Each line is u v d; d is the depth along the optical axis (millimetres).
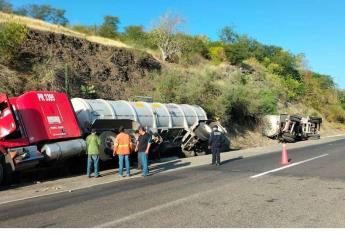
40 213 8492
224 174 14188
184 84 30859
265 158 19953
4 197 10789
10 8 35562
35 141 14055
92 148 14383
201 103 30500
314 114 59938
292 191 10633
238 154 22891
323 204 9016
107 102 18641
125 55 32188
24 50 24125
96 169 14445
